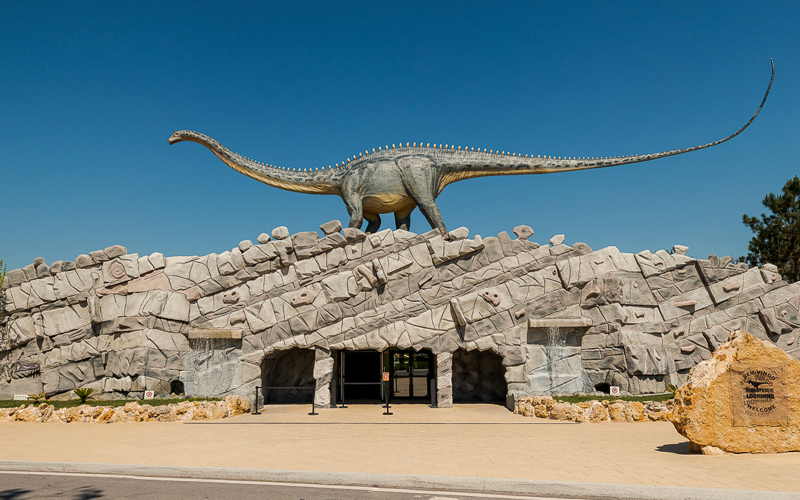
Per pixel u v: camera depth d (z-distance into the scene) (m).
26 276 19.78
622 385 17.56
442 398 18.38
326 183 21.17
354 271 18.97
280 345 18.83
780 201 29.03
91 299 19.11
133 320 19.08
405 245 19.05
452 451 9.97
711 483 7.09
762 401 9.28
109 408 14.91
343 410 17.78
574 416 14.45
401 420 15.17
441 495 7.16
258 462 9.00
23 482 8.09
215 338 18.84
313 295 18.97
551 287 18.72
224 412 15.84
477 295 18.52
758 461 8.45
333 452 9.94
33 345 19.64
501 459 9.10
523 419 15.23
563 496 7.10
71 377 19.14
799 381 9.31
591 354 18.31
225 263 19.30
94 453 10.02
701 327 18.66
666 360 17.94
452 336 18.53
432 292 18.83
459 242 18.91
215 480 8.12
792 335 18.47
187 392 18.73
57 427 13.70
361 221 20.41
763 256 29.47
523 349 18.31
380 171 20.19
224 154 21.55
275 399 21.59
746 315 18.75
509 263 18.92
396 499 6.98
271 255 19.16
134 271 19.36
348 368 22.06
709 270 19.00
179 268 19.44
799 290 18.77
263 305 19.02
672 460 8.77
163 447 10.64
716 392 9.30
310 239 19.14
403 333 18.59
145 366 18.58
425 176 20.02
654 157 20.22
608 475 7.71
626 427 13.09
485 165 20.45
